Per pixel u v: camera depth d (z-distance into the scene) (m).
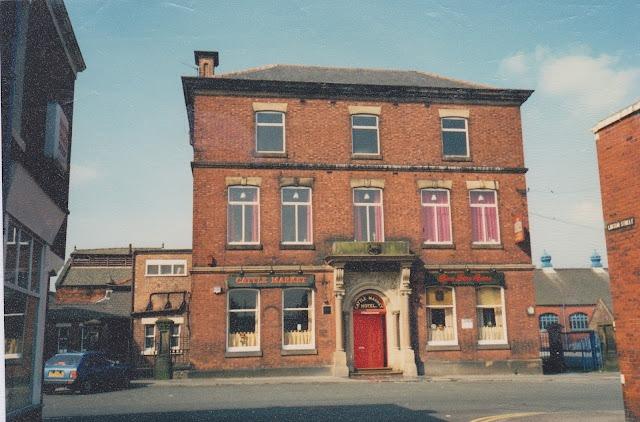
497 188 22.67
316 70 24.52
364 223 21.78
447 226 22.27
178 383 18.80
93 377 17.11
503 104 23.39
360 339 21.08
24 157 8.61
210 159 21.14
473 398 14.45
